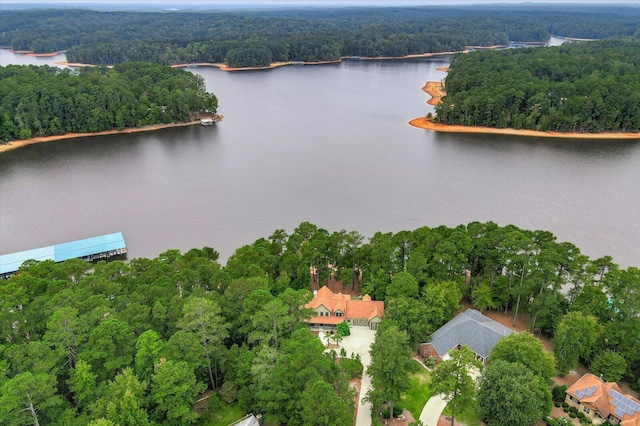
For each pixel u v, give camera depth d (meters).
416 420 68.94
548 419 67.25
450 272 98.31
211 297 79.38
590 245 128.62
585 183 176.38
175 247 131.50
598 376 75.75
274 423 63.88
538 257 87.50
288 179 181.75
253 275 89.38
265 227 142.25
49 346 64.44
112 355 63.50
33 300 77.62
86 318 67.88
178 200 162.25
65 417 58.09
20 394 54.38
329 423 56.75
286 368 63.62
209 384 72.81
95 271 90.19
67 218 148.38
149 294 76.69
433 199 161.00
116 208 155.88
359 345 87.75
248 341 74.62
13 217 148.75
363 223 144.12
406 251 104.44
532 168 194.25
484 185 174.12
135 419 55.53
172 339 63.84
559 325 77.38
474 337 83.94
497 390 64.12
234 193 167.75
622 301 78.94
